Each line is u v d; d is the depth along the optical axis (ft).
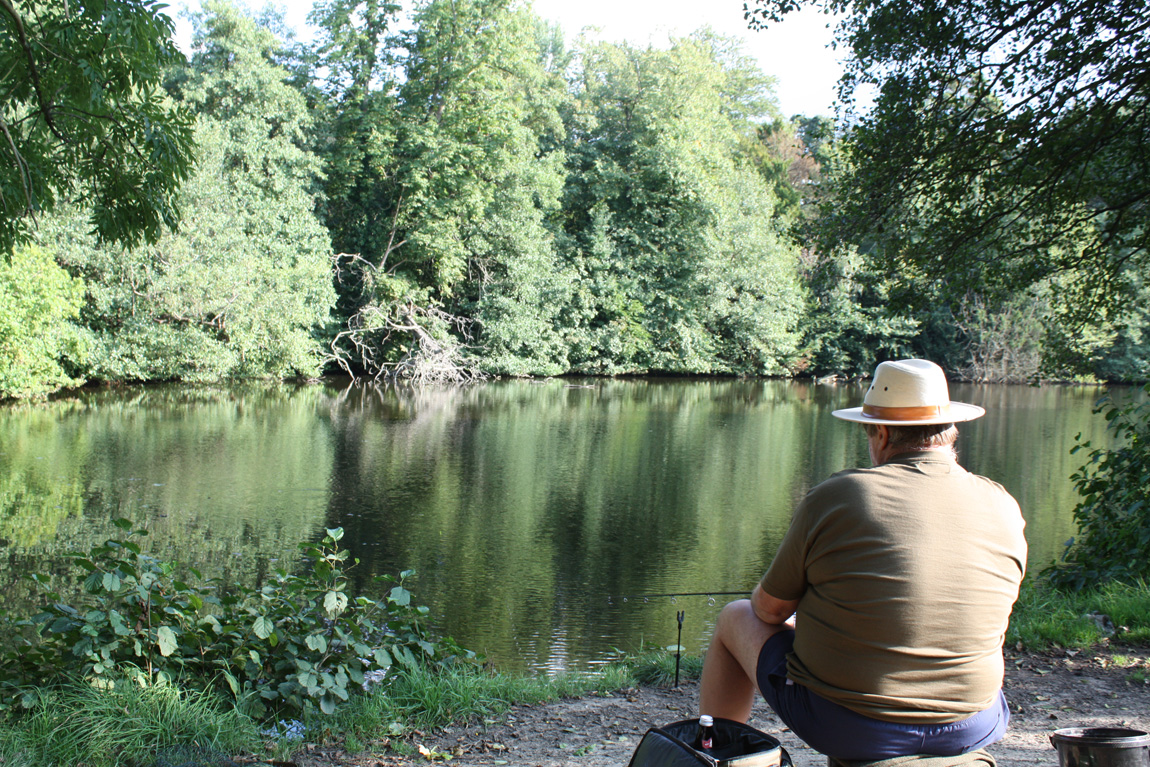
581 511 41.75
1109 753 5.86
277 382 95.71
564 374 126.00
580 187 122.83
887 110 31.45
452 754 10.89
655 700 13.56
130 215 26.53
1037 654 14.80
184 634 12.40
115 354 77.20
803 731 5.96
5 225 25.46
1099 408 21.71
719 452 59.93
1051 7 28.04
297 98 98.17
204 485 44.14
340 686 12.05
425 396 90.89
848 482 5.82
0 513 36.96
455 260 104.99
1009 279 34.53
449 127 104.88
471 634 25.23
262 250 91.15
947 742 5.54
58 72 24.09
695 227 121.60
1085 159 30.04
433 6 102.22
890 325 130.41
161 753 10.14
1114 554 20.83
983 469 54.24
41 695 10.82
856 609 5.59
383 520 38.93
